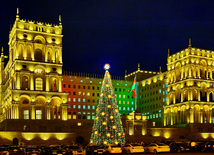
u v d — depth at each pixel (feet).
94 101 553.64
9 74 432.66
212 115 526.98
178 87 497.05
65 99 407.23
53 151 218.79
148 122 465.06
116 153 232.12
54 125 386.11
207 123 459.32
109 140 340.80
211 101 493.77
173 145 247.50
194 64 476.13
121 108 579.07
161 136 444.55
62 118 400.47
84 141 399.44
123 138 359.46
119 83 586.04
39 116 400.47
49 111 393.91
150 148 240.94
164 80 532.73
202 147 252.42
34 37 406.00
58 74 411.95
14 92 378.12
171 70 511.40
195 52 482.28
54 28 422.82
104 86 361.92
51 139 363.35
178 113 493.36
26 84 403.34
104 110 354.74
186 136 448.24
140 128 440.04
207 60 492.13
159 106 541.34
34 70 402.11
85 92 548.72
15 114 375.45
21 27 401.08
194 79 469.98
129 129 433.89
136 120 439.22
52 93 400.06
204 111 482.28
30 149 226.38
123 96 585.63
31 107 384.27
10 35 438.81
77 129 405.80
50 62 410.11
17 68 389.19
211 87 490.08
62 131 389.19
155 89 557.74
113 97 360.89
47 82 402.93
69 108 529.86
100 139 344.90
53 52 415.64
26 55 398.83
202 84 490.08
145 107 582.76
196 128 447.42
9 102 396.78
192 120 456.86
